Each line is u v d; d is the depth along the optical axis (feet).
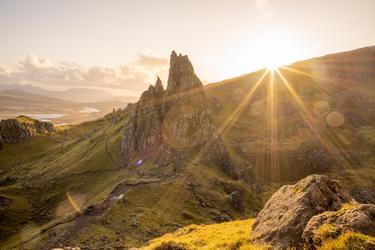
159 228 320.91
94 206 357.61
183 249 75.00
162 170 501.15
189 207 397.19
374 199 585.63
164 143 584.81
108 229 302.45
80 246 261.65
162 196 403.75
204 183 471.62
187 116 617.62
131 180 447.42
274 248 59.62
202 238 89.61
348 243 43.62
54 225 339.57
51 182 576.61
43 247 281.54
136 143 614.34
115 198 386.32
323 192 69.51
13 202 492.54
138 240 279.90
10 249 317.63
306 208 64.69
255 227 77.77
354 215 50.34
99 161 625.82
